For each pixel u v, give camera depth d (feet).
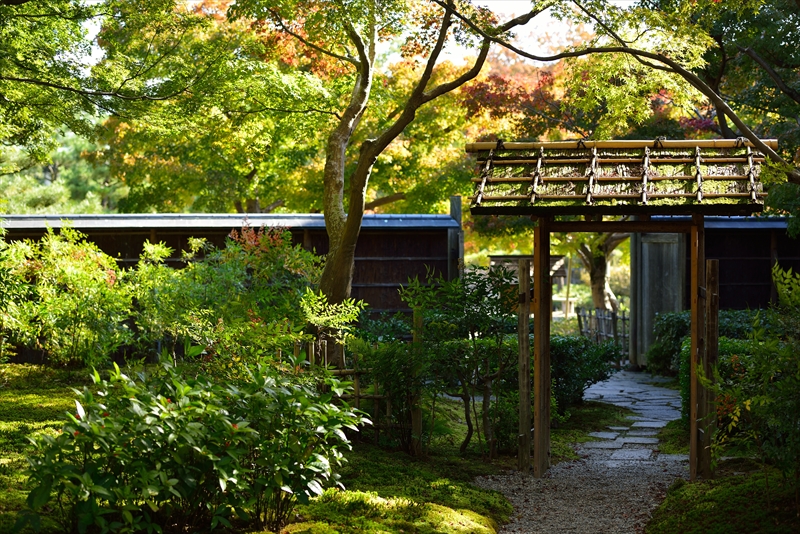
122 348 38.29
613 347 35.42
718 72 36.40
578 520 18.30
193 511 13.70
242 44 30.48
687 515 17.34
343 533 14.97
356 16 25.53
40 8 27.89
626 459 24.44
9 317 29.73
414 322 23.43
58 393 27.53
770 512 16.17
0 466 16.62
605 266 67.41
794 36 33.12
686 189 19.86
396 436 23.67
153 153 59.06
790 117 34.94
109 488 12.28
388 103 51.62
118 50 29.14
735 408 16.96
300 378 19.58
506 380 26.58
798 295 16.38
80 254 32.65
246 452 13.53
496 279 23.66
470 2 24.35
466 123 54.95
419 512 17.03
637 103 28.02
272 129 40.06
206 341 23.47
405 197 59.21
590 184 20.15
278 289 31.73
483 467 22.80
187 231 41.39
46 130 30.91
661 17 23.03
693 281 20.83
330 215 28.02
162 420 12.71
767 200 35.17
